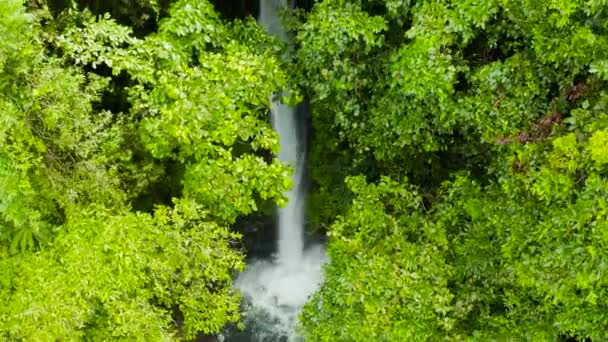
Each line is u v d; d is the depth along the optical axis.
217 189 7.36
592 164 5.85
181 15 7.26
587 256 5.70
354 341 7.25
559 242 5.96
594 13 5.77
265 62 7.61
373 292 7.15
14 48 5.77
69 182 6.86
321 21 7.41
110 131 7.41
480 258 7.18
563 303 6.41
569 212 5.75
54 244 6.82
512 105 6.77
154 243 7.10
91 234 6.80
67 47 6.67
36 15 6.56
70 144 6.54
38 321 6.31
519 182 6.66
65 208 6.86
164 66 7.36
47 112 6.30
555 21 6.09
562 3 5.75
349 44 7.68
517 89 6.73
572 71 6.30
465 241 7.44
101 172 6.98
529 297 7.14
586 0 5.73
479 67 7.28
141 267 6.85
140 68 7.05
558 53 6.18
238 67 7.30
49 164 6.88
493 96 6.89
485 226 7.29
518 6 6.34
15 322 6.34
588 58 6.03
